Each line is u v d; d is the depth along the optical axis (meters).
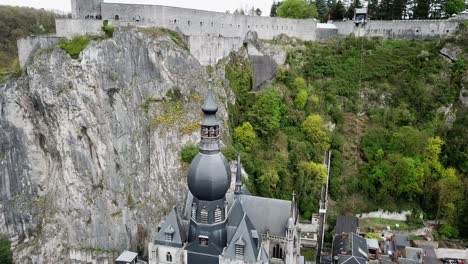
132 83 77.81
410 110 106.12
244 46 109.06
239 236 52.94
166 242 56.97
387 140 102.31
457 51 110.00
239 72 102.00
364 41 120.94
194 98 83.50
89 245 78.62
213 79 90.62
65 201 79.44
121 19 85.50
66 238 79.38
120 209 77.62
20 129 80.06
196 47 90.38
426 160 95.88
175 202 77.31
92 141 76.44
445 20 120.88
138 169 78.44
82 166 77.69
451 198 90.44
